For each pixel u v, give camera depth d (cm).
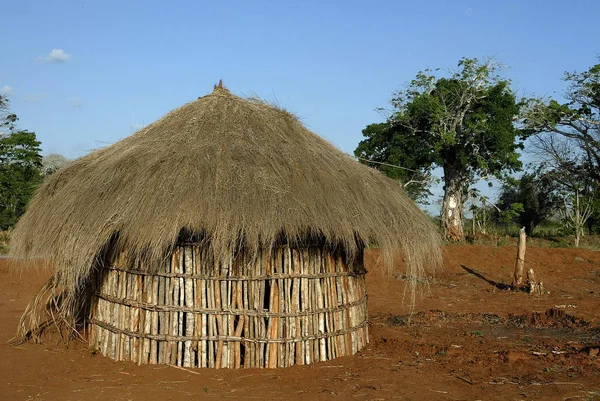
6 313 1105
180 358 710
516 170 2498
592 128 3070
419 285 1551
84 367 721
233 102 849
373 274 1642
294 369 715
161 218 662
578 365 758
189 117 821
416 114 2392
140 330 724
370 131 2544
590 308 1234
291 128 833
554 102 2883
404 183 2566
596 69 2947
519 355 790
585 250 2042
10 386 655
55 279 813
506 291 1487
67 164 876
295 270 729
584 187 3141
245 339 711
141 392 625
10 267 1459
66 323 838
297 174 737
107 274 773
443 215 2544
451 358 789
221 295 712
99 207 709
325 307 757
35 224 794
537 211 3325
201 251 710
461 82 2389
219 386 648
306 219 682
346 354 788
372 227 733
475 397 629
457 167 2511
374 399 616
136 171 730
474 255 1916
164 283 716
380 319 1098
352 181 787
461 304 1293
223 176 703
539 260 1903
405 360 775
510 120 2423
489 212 3431
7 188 2594
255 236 656
